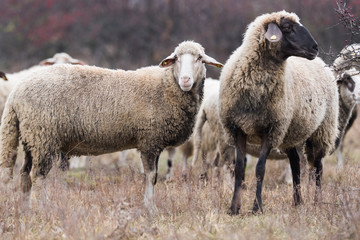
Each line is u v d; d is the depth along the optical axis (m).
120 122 10.37
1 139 10.38
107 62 38.38
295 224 8.63
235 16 36.62
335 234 8.13
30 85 10.23
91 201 9.76
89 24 41.44
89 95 10.33
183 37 37.38
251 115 10.15
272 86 9.98
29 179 10.45
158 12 40.16
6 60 41.38
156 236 8.34
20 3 44.34
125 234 8.20
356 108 16.14
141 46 38.81
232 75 10.29
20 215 9.08
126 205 9.29
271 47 9.94
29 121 10.13
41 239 8.01
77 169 16.27
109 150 10.72
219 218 9.26
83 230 8.12
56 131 10.23
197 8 38.84
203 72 10.84
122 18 40.91
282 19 10.13
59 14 43.19
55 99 10.19
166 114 10.48
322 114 11.50
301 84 10.83
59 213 8.68
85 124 10.31
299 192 10.67
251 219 9.24
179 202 10.05
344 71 14.04
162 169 16.97
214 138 14.36
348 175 12.09
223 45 35.78
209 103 13.69
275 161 15.63
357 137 21.62
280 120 10.17
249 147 14.07
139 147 10.62
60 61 19.66
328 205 9.58
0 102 16.58
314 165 12.24
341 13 10.70
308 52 9.88
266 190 11.88
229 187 12.02
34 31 41.75
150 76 10.69
